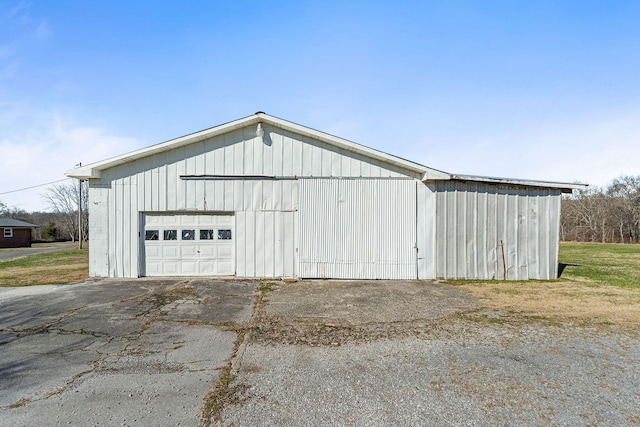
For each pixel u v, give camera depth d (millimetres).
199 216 9758
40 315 5824
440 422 2756
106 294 7395
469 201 9555
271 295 7395
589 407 2984
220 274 9742
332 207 9609
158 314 5906
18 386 3381
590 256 16281
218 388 3311
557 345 4434
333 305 6539
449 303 6684
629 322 5406
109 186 9594
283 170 9664
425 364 3857
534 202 9680
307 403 3035
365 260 9516
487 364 3857
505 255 9547
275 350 4297
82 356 4129
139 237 9617
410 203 9578
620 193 38125
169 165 9648
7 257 18906
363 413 2881
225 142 9680
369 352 4219
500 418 2812
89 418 2814
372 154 9383
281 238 9641
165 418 2807
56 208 44469
